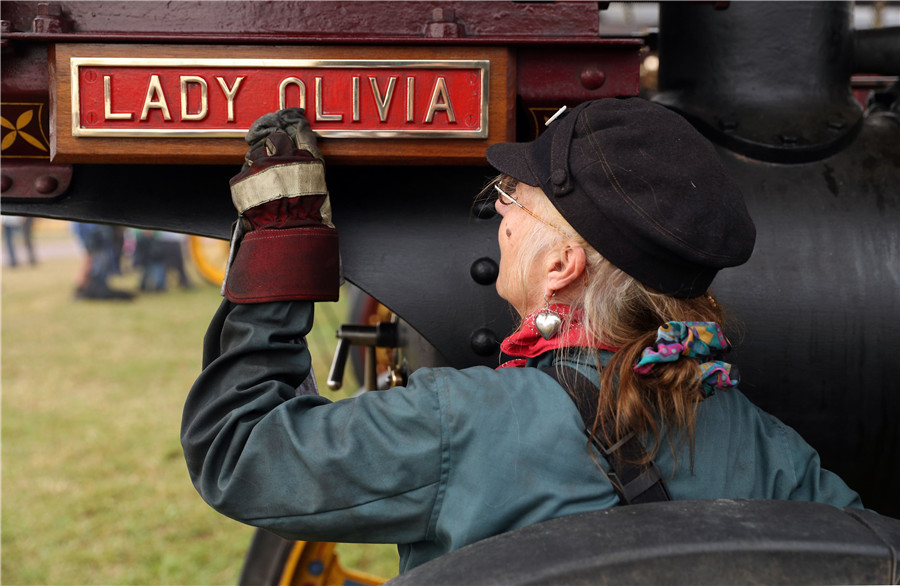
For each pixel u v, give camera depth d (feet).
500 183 3.20
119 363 21.24
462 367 3.68
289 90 3.22
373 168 3.69
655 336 2.82
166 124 3.21
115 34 3.16
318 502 2.81
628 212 2.67
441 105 3.25
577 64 3.33
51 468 14.10
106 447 15.11
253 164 3.15
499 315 3.66
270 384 2.99
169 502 12.84
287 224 3.14
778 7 3.96
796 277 3.67
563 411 2.79
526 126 3.62
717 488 2.87
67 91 3.18
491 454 2.74
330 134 3.24
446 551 2.85
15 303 30.35
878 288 3.67
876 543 2.48
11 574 10.55
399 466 2.76
